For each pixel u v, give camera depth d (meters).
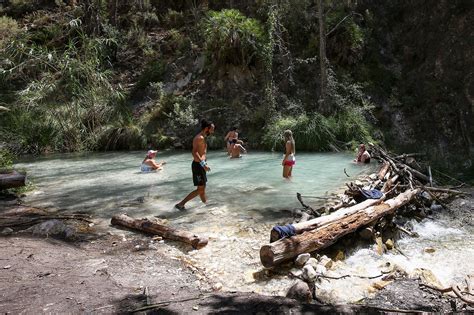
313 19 17.61
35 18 23.91
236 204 7.86
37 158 14.60
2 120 16.73
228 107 16.61
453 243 6.38
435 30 15.73
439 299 4.37
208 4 21.70
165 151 15.34
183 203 7.68
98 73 17.44
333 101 15.05
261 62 17.02
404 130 14.57
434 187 9.12
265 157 13.16
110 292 4.35
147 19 22.98
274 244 4.96
